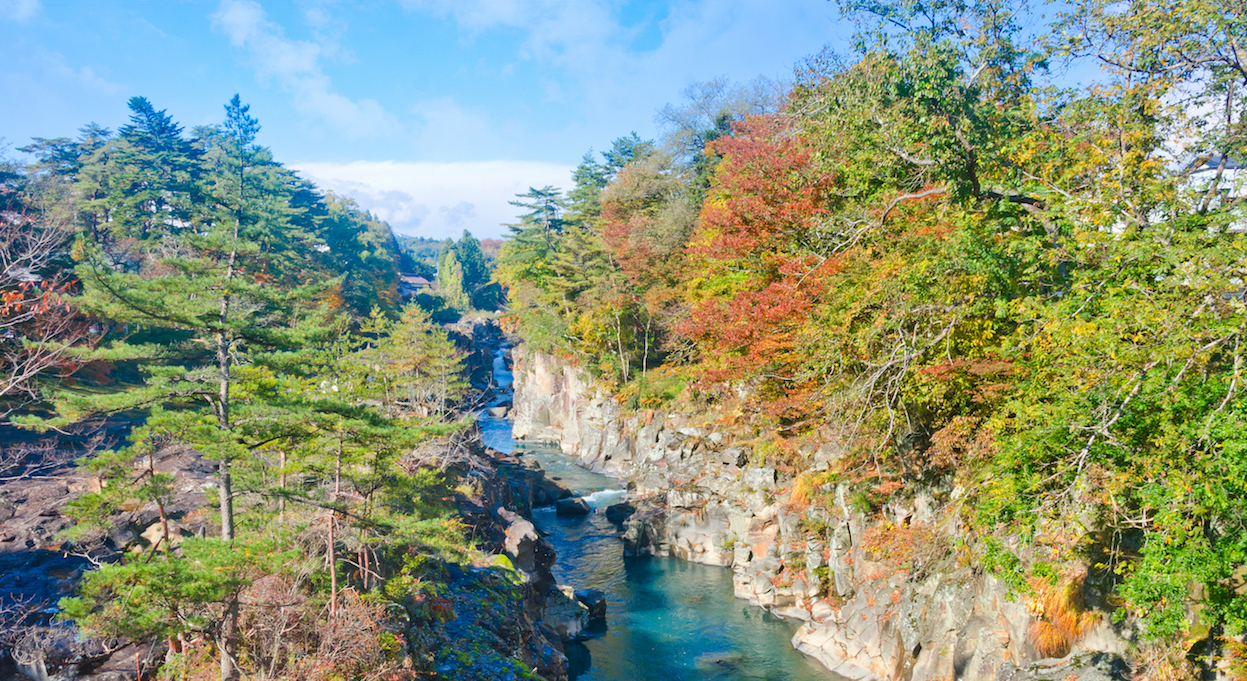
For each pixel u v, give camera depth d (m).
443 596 23.84
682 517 37.56
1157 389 11.71
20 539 22.67
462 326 121.50
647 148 70.81
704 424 41.03
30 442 29.34
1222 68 15.77
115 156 59.22
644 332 60.78
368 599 19.38
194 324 19.52
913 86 18.92
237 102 28.58
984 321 19.00
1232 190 13.75
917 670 20.72
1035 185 18.48
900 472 24.56
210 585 14.21
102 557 22.30
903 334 19.81
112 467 19.66
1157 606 11.85
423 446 31.00
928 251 19.30
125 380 40.03
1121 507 14.16
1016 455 13.98
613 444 56.22
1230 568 10.97
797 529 30.44
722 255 29.23
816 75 25.30
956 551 20.61
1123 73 17.02
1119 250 13.30
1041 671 16.59
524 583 27.28
